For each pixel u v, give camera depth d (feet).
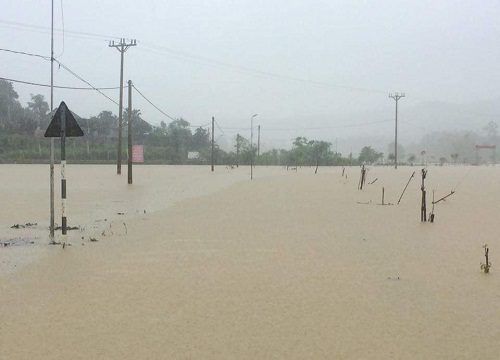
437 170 160.25
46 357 15.75
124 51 114.73
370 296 22.08
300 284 23.93
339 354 16.08
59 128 32.96
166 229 39.55
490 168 188.85
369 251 31.45
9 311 20.01
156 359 15.66
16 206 54.65
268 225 41.70
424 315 19.70
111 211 50.90
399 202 58.75
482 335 17.70
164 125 268.00
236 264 27.86
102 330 17.99
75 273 25.84
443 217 46.60
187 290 22.88
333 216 47.21
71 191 73.26
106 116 273.33
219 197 65.05
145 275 25.46
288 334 17.71
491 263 28.17
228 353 16.11
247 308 20.43
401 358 15.83
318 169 169.89
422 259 29.27
